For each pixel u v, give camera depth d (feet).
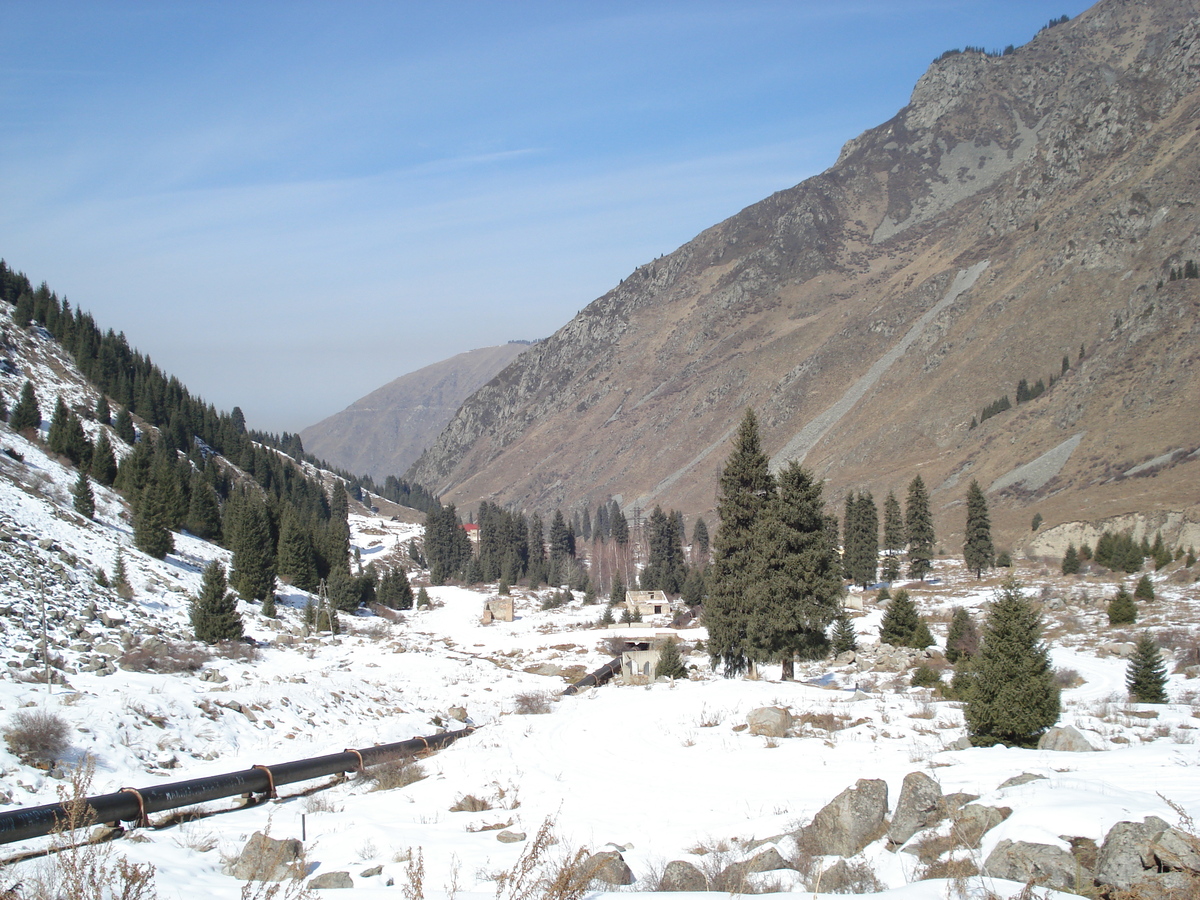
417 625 296.92
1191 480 401.70
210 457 474.90
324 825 60.59
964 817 40.04
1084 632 181.68
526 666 205.05
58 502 232.73
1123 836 33.14
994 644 69.05
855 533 325.62
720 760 72.69
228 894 42.75
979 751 64.39
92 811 51.44
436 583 438.40
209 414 542.57
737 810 55.93
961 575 337.11
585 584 425.28
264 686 121.49
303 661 166.50
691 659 188.03
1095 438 505.25
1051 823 37.40
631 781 68.33
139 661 120.98
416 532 595.47
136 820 63.87
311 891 42.01
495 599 320.91
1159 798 40.16
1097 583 264.52
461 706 136.36
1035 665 67.67
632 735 87.10
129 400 469.16
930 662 152.25
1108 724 76.13
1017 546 394.52
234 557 236.43
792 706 94.84
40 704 87.76
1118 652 151.33
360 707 126.82
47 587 148.25
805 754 71.51
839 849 43.09
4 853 54.54
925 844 39.65
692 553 510.17
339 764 84.74
